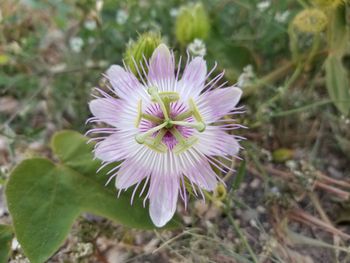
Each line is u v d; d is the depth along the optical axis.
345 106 0.10
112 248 0.09
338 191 0.09
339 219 0.09
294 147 0.10
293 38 0.10
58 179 0.08
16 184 0.08
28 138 0.10
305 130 0.10
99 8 0.11
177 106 0.07
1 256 0.08
